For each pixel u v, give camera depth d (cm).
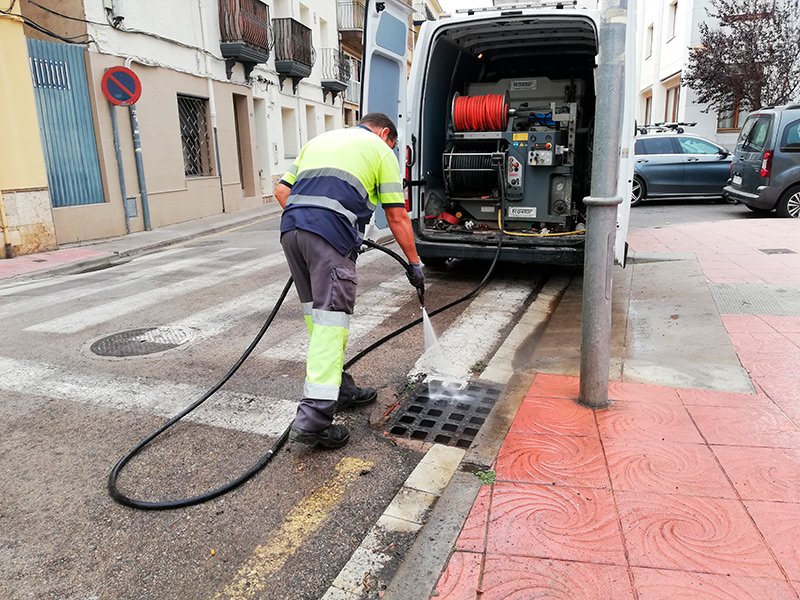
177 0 1320
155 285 708
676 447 279
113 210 1142
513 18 575
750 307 488
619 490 249
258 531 253
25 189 945
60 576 228
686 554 211
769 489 245
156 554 240
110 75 1082
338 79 2281
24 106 938
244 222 1404
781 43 1522
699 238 817
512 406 333
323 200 289
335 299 290
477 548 220
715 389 338
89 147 1100
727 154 1293
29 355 464
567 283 668
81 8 1059
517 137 642
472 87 695
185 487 284
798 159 1021
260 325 532
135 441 327
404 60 603
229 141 1566
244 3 1531
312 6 2075
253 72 1700
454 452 310
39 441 329
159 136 1270
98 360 450
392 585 208
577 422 307
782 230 849
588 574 204
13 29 914
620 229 537
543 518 235
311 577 227
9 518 263
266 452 314
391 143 337
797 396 326
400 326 518
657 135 1323
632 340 438
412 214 634
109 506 271
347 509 267
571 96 655
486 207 695
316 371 292
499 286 657
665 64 2092
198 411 360
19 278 809
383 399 370
